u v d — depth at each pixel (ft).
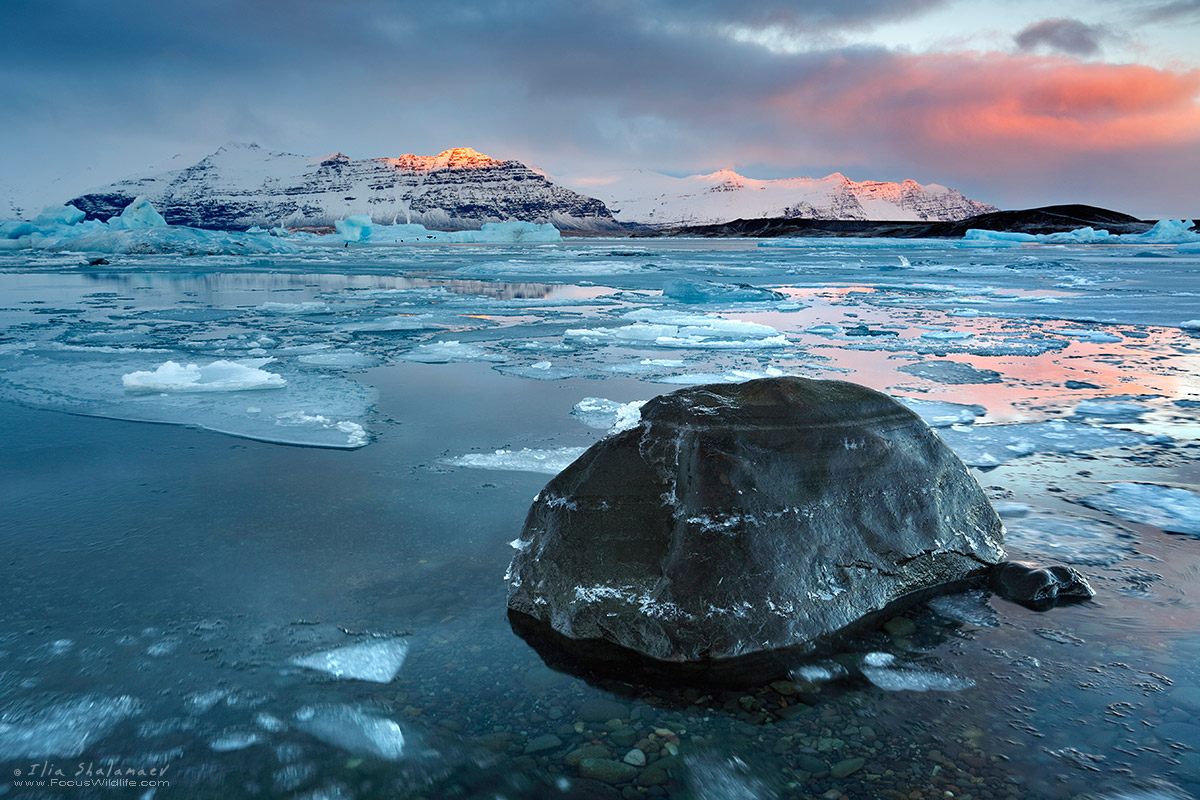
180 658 6.09
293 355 21.24
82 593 7.14
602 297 42.63
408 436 12.61
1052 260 83.56
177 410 14.32
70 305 36.99
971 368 19.11
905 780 4.71
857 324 29.43
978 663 6.09
